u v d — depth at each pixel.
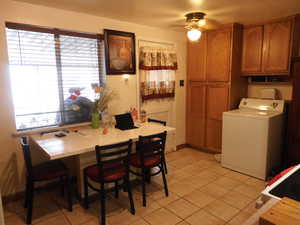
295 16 2.93
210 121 3.93
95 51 3.06
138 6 2.53
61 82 2.83
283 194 1.03
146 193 2.69
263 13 2.86
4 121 2.43
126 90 3.40
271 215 0.74
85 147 2.11
